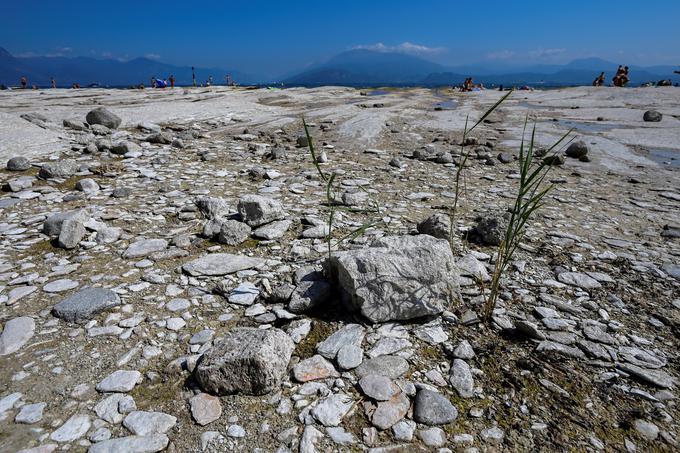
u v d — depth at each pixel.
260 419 2.70
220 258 4.72
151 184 7.58
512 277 4.53
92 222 5.53
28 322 3.55
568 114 19.38
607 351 3.39
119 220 5.78
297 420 2.69
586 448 2.54
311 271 4.39
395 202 7.01
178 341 3.43
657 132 14.20
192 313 3.79
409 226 5.82
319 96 30.70
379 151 11.42
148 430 2.60
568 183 8.73
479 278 4.36
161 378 3.04
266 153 10.82
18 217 5.81
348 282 3.68
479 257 4.93
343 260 3.72
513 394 2.94
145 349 3.32
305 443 2.51
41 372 3.05
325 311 3.86
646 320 3.84
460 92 37.62
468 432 2.64
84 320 3.61
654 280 4.55
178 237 5.16
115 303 3.80
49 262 4.60
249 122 16.75
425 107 22.22
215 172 8.62
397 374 3.07
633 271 4.74
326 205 6.66
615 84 36.62
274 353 2.97
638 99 25.22
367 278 3.63
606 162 10.62
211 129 14.99
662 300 4.16
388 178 8.65
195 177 8.17
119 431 2.60
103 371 3.08
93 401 2.82
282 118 17.75
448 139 13.29
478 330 3.63
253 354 2.84
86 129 12.80
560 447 2.54
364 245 5.06
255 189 7.51
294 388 2.95
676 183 8.76
